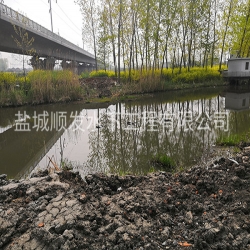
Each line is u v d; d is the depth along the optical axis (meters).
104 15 16.06
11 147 6.02
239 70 17.64
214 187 3.08
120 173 4.19
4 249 2.15
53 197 2.84
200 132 6.74
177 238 2.25
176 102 12.19
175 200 2.84
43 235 2.18
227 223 2.40
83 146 5.89
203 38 19.72
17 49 16.36
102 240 2.16
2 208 2.67
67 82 12.09
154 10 15.31
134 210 2.60
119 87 14.62
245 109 9.94
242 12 18.95
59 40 20.67
